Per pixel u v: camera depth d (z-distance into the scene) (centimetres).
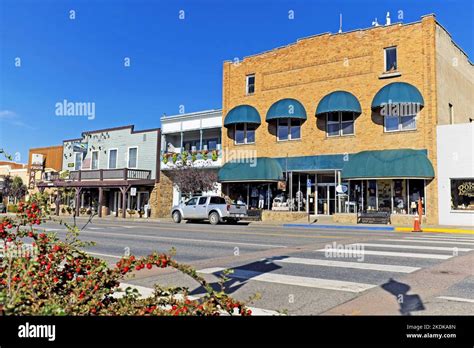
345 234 1611
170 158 3441
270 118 2727
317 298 581
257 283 681
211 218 2466
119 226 2184
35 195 472
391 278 705
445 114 2453
